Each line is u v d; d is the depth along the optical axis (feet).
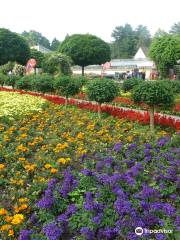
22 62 119.75
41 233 12.28
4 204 14.70
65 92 40.27
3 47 115.34
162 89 26.23
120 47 234.99
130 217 12.07
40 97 45.44
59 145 20.52
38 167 17.99
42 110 35.86
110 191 13.94
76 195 14.48
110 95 31.71
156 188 15.01
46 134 25.09
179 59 88.79
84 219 12.59
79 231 12.50
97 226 12.17
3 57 115.75
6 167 18.25
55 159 19.29
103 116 32.96
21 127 26.96
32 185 15.71
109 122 29.17
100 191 14.01
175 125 27.22
